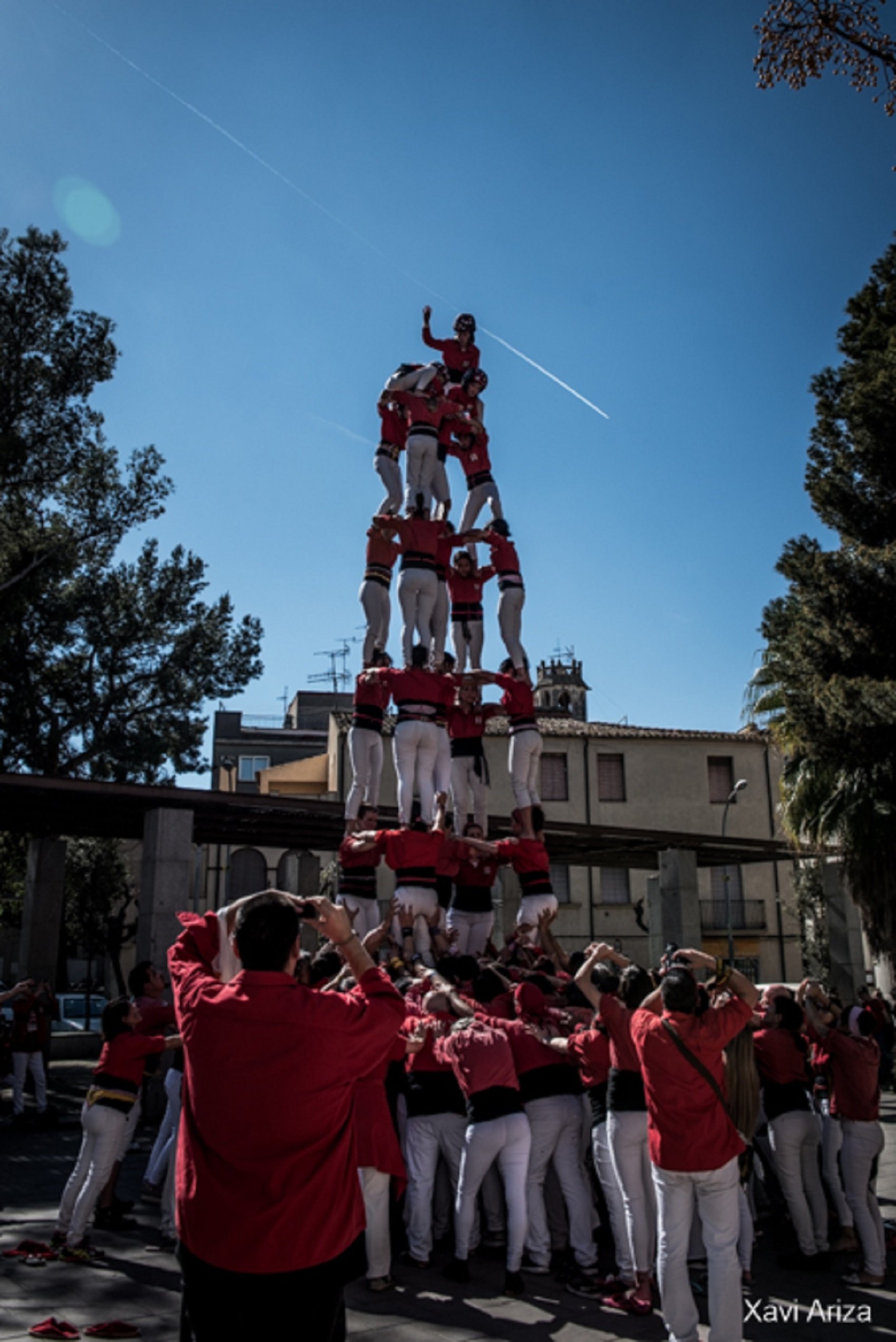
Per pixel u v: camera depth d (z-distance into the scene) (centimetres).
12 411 2077
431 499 1127
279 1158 265
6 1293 571
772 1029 673
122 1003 669
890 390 1767
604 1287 591
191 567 2467
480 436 1147
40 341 2098
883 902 1744
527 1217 642
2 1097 1513
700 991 497
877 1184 895
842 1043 638
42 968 1684
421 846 938
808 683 1759
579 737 3067
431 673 1022
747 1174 589
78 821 1550
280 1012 274
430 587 1053
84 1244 643
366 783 1031
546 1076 645
